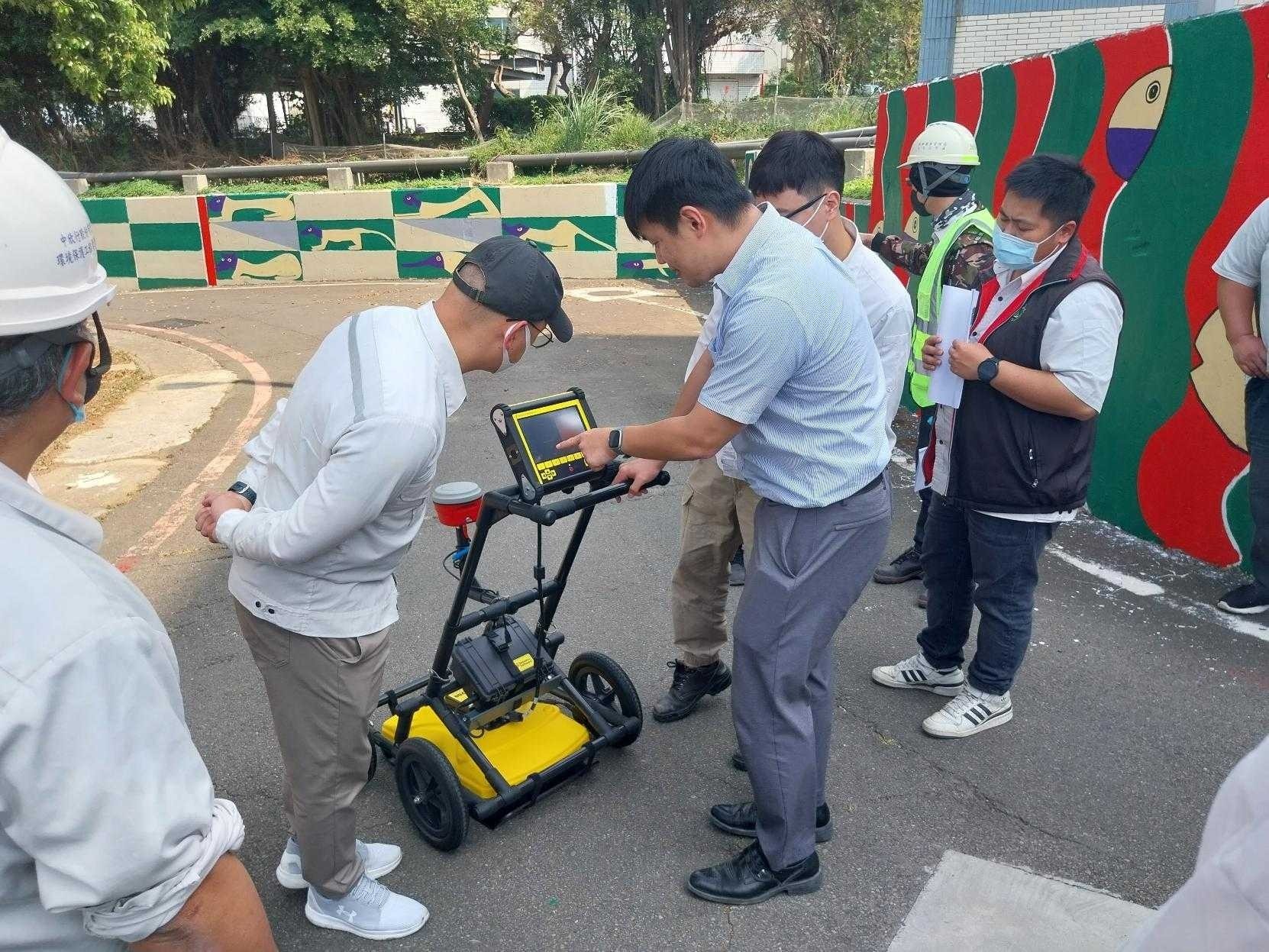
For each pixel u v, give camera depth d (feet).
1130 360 14.78
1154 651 11.61
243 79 70.33
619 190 40.60
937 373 9.25
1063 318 8.71
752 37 106.63
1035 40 37.52
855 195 32.04
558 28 88.43
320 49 62.95
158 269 46.44
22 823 2.92
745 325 6.40
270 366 28.86
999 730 10.18
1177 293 13.71
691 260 6.68
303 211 44.19
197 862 3.27
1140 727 10.16
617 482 7.79
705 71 102.47
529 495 7.36
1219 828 2.89
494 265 6.16
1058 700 10.68
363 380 5.91
